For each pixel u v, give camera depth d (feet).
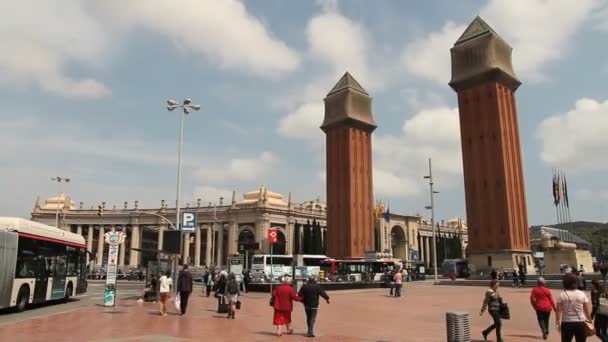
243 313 83.92
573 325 34.65
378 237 409.69
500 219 212.43
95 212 419.74
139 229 411.75
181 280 80.12
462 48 233.76
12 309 85.71
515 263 205.26
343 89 290.35
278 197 398.21
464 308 96.84
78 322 67.51
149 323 67.15
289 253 377.91
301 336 56.08
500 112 220.43
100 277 278.67
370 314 85.40
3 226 82.23
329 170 291.38
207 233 393.91
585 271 201.87
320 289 56.59
